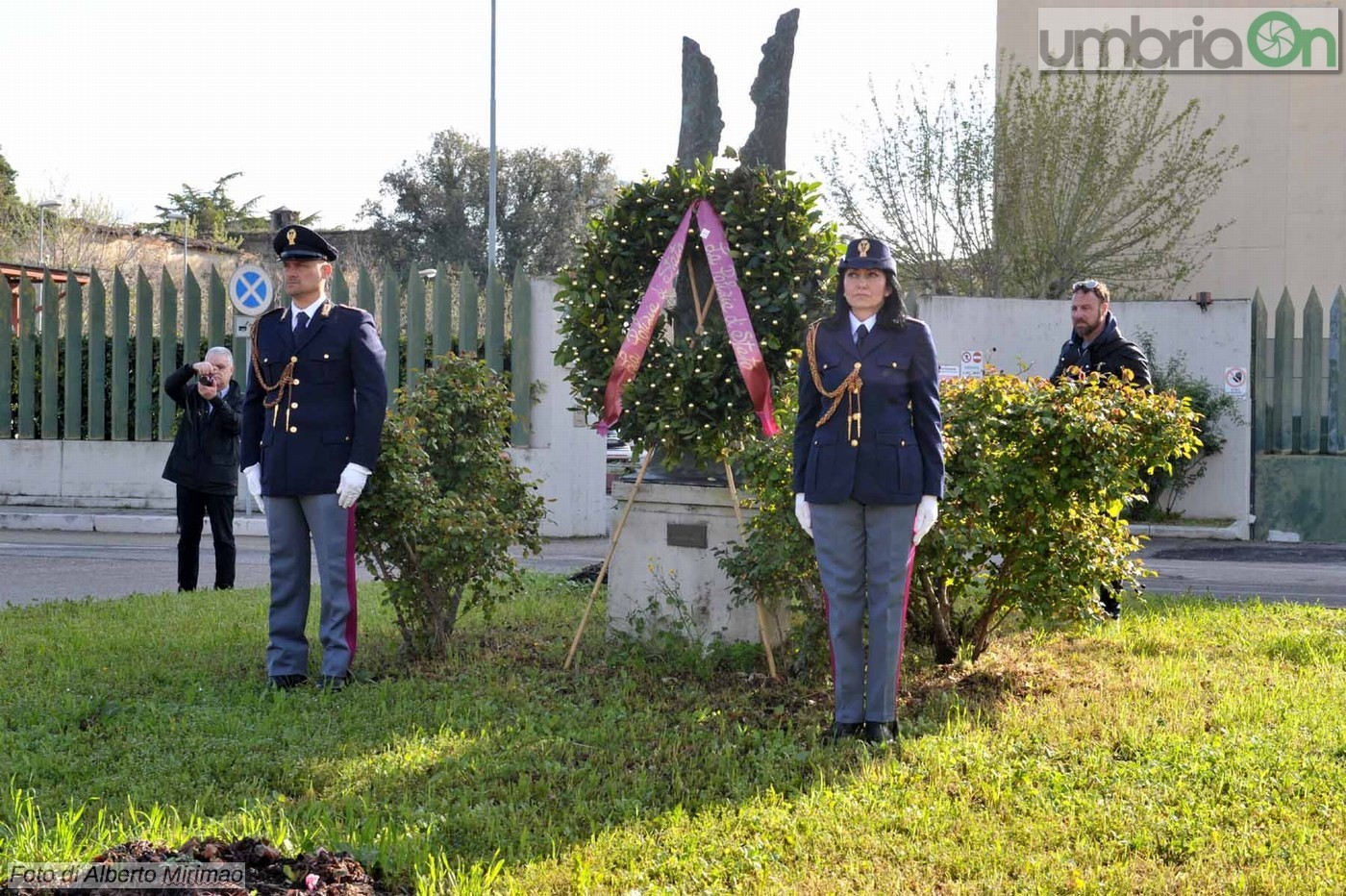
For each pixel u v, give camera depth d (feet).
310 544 23.49
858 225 78.02
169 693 22.48
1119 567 23.68
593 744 19.22
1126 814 15.89
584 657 25.16
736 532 24.45
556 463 54.44
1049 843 15.07
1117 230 83.10
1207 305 58.18
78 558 45.62
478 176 153.38
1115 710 20.77
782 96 25.70
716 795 16.83
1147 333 58.80
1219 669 23.98
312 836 14.53
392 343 55.98
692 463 25.36
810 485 19.80
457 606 25.99
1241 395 57.36
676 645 24.64
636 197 24.89
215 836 14.15
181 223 171.12
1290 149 87.66
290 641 23.16
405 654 25.12
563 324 25.91
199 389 33.65
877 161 77.46
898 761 18.19
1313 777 17.34
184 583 34.55
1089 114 77.66
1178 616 29.43
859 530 19.80
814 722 20.49
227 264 122.31
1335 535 56.29
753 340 23.65
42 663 24.49
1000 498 22.62
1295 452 57.47
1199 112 85.46
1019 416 22.94
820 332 20.12
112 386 59.00
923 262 77.36
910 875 14.14
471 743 18.99
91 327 58.80
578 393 25.96
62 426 59.72
